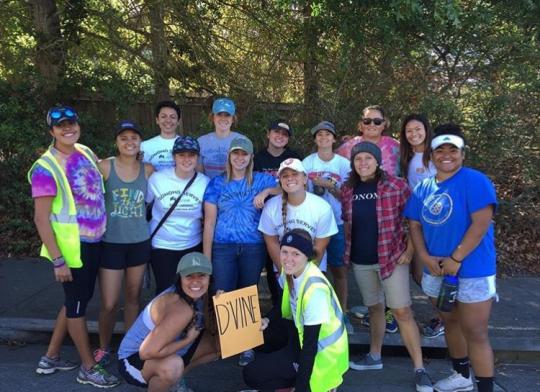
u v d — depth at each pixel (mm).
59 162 3863
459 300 3557
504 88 7078
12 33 8516
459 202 3484
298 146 7242
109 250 4102
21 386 4062
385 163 4949
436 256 3629
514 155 7230
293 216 4016
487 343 3586
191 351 3789
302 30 7645
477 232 3396
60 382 4145
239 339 3744
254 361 3705
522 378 4375
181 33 8523
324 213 4027
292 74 8086
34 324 5027
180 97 8750
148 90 8352
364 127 4980
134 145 4047
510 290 6008
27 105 7609
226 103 4770
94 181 3934
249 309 3795
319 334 3369
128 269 4207
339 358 3424
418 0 5918
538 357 4742
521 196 7238
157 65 8344
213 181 4211
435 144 3533
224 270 4203
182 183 4145
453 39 7051
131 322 4340
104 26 8711
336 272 4918
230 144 4387
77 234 3840
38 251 7195
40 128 7562
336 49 7500
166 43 8359
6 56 8297
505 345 4715
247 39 8672
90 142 7676
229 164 4156
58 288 5938
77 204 3881
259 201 4102
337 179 4797
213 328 3838
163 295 3582
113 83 7992
